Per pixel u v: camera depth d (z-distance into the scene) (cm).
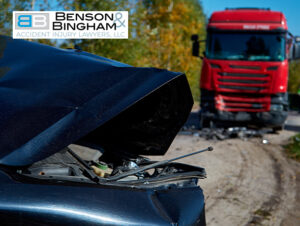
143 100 277
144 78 242
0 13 794
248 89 1181
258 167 749
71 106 220
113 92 230
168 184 232
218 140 1036
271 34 1181
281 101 1185
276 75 1166
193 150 832
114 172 257
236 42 1195
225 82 1190
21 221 178
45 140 202
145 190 215
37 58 273
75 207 187
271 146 1014
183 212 209
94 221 186
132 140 318
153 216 198
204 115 1220
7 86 241
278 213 489
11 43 293
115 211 192
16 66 263
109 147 314
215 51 1204
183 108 288
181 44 2005
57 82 241
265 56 1177
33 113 216
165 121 297
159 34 1842
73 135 206
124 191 207
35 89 236
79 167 235
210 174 639
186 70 1961
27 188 187
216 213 464
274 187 612
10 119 213
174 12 1939
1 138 201
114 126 307
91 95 228
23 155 195
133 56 1104
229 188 577
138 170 239
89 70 255
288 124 1631
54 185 195
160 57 1831
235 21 1211
